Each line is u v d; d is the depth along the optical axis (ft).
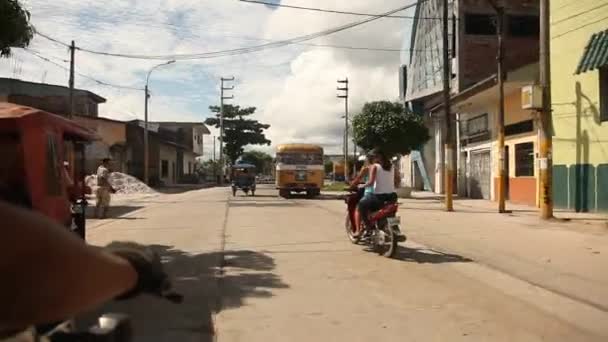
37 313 2.29
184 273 28.09
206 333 18.28
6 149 15.71
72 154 25.66
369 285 25.02
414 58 123.54
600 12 54.44
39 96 139.85
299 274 27.50
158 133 189.06
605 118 54.34
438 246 36.09
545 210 52.13
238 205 77.82
